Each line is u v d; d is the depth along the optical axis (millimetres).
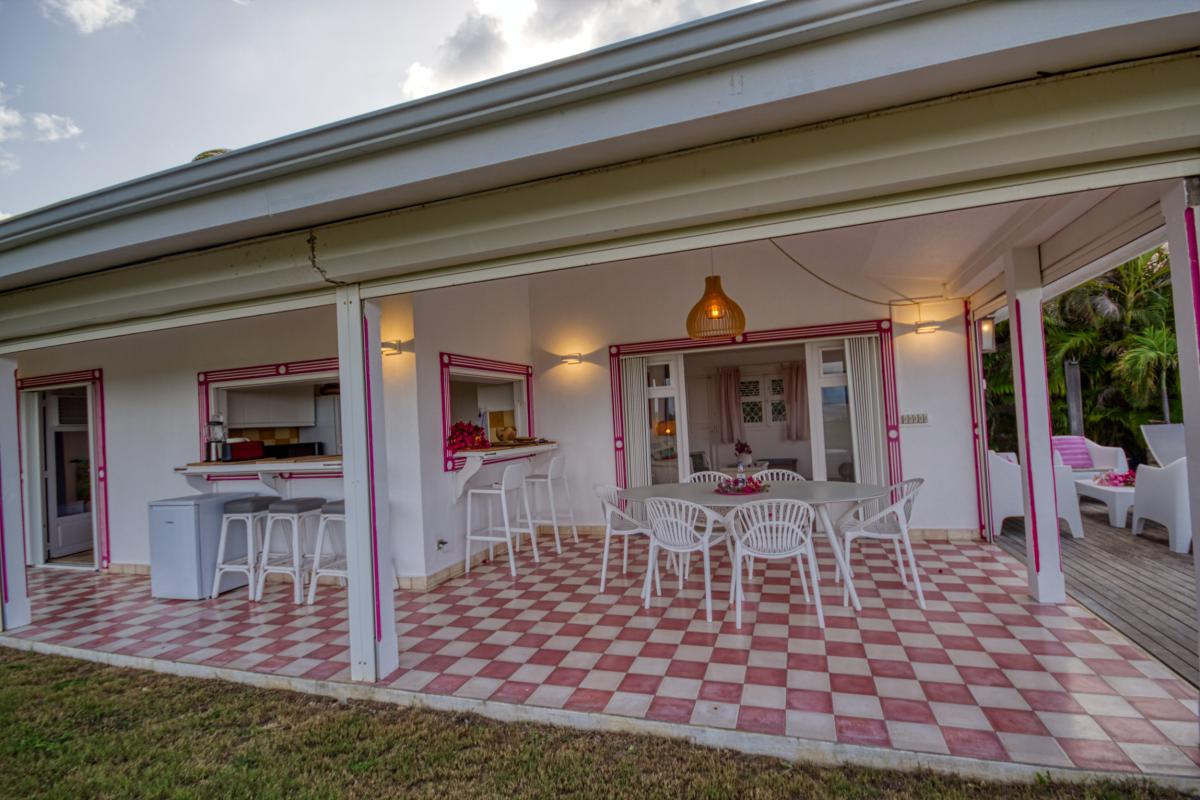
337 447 6547
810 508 3674
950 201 2180
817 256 5988
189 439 5668
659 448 6664
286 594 4938
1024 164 2059
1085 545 5297
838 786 2115
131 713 2939
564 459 6422
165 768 2441
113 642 3912
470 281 2873
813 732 2385
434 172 2498
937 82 1965
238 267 3211
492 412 7172
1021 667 2904
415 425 4809
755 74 2031
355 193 2639
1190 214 2014
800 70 1981
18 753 2604
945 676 2838
